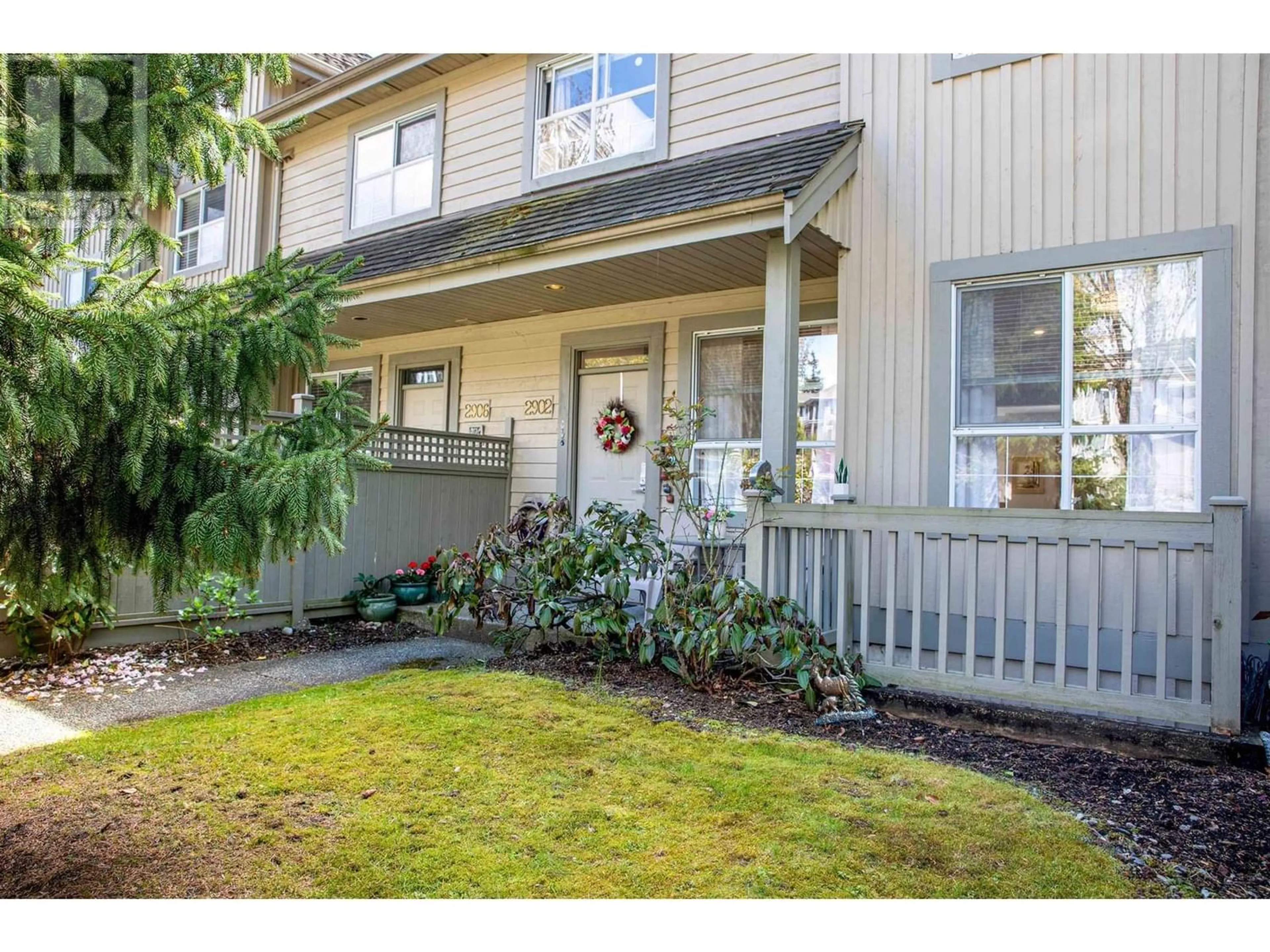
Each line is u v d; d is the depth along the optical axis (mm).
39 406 2391
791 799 3104
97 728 4148
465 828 2861
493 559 5508
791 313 5422
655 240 5820
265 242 10961
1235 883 2564
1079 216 5207
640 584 6656
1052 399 5285
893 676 4602
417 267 7230
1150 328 5004
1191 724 3818
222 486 3102
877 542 5562
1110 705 3992
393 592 7418
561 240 6223
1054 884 2516
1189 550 4133
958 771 3471
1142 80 5051
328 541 3180
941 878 2541
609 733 3879
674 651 5113
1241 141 4754
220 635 6238
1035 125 5387
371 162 9938
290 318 3432
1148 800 3225
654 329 7625
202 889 2479
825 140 5895
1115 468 5078
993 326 5512
